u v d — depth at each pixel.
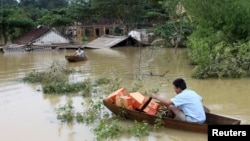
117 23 62.94
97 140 9.22
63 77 18.66
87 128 10.49
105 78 18.03
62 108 12.11
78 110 12.34
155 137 9.49
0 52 39.03
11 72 22.38
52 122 11.16
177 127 9.72
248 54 18.66
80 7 62.25
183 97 9.74
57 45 42.12
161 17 55.22
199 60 18.89
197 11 22.62
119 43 42.97
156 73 20.48
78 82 16.75
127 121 10.73
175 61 26.59
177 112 9.82
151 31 43.97
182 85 9.93
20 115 12.02
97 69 23.05
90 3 62.47
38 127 10.73
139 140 9.34
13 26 48.62
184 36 37.47
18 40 46.97
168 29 40.50
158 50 34.66
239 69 18.16
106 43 43.50
